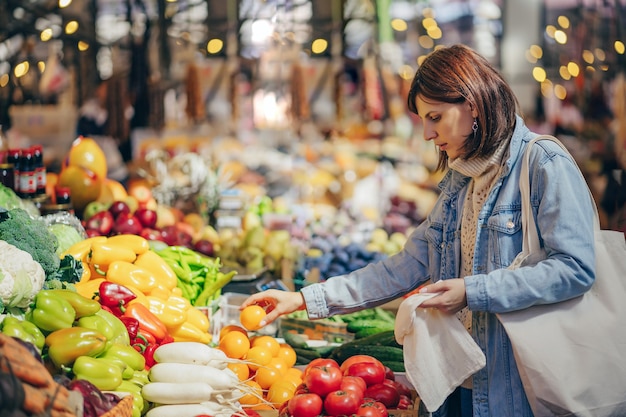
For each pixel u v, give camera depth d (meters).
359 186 6.28
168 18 6.11
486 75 2.47
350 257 5.26
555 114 6.26
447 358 2.46
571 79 6.23
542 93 6.25
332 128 6.34
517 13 6.28
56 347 2.36
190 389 2.53
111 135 6.14
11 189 3.91
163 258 3.59
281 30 6.19
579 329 2.36
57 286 2.80
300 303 2.91
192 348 2.65
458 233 2.71
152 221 4.63
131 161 6.13
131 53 6.13
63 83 6.05
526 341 2.36
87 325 2.53
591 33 6.18
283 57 6.23
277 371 2.94
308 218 5.75
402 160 6.34
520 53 6.30
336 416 2.44
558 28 6.25
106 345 2.48
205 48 6.16
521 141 2.51
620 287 2.40
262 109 6.29
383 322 3.68
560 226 2.36
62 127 6.10
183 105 6.22
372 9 6.20
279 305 2.92
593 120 6.18
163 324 3.06
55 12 5.92
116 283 3.13
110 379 2.37
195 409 2.54
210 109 6.25
